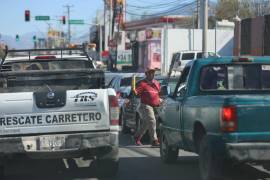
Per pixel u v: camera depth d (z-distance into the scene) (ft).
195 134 64.39
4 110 62.34
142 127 100.01
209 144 57.93
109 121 64.08
